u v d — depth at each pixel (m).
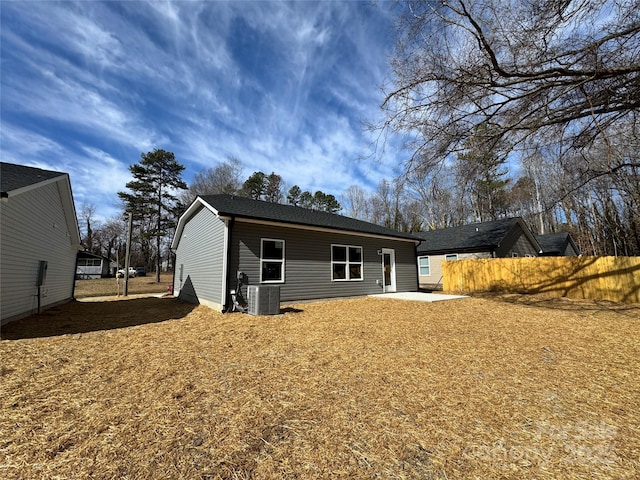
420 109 5.96
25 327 6.27
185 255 13.55
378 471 1.87
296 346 4.74
